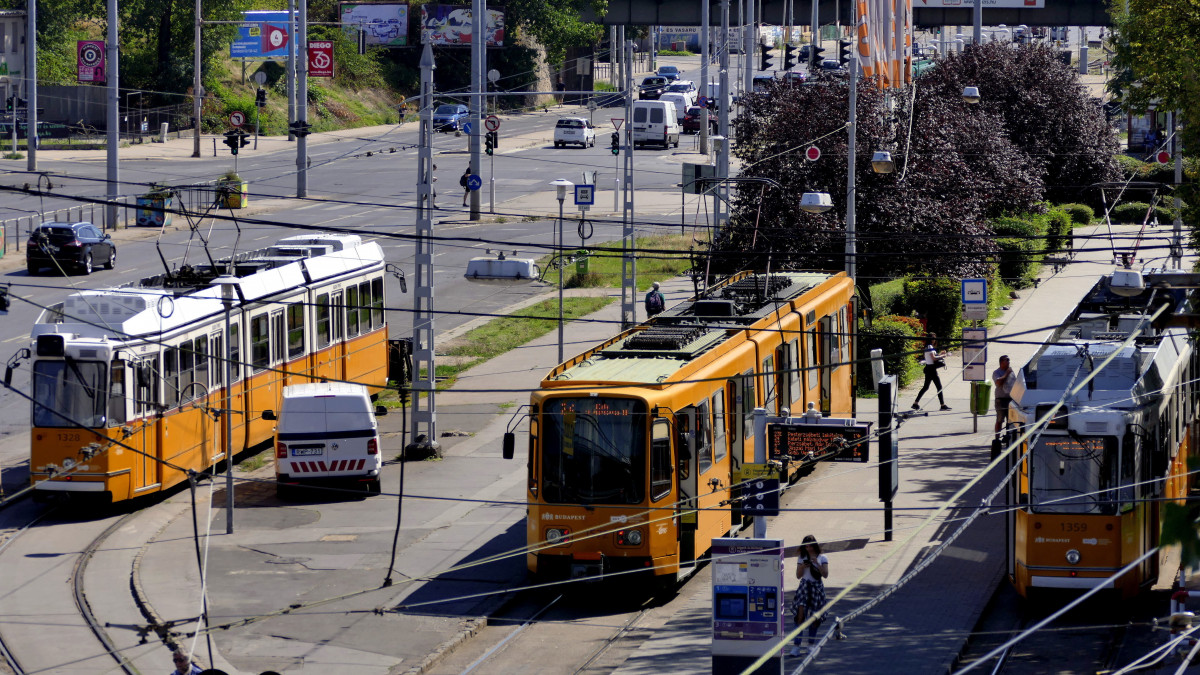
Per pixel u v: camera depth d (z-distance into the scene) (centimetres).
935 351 7300
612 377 4728
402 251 12069
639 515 4541
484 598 4603
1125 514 4194
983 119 11275
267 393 6731
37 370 5534
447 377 8156
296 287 7025
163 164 16838
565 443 4619
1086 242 12675
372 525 5500
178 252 11575
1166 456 4644
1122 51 7281
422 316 6819
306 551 5144
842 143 8838
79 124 19538
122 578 4806
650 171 17275
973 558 4931
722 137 10756
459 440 6956
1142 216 13625
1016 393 4575
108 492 5506
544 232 12900
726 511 5134
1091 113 14350
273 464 6550
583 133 19775
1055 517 4238
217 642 4156
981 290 6669
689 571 4797
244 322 6506
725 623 3647
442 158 18312
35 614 4422
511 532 5400
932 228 8906
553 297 10538
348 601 4562
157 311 5762
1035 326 9244
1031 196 11738
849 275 7356
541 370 8262
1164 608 4412
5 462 6278
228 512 5381
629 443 4569
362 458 5875
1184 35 6388
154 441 5722
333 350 7456
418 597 4612
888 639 4097
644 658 4006
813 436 4641
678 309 6019
